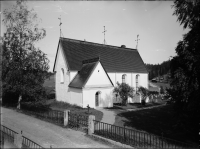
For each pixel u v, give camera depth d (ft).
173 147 33.63
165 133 42.27
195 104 33.14
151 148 31.71
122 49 119.34
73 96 79.15
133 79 107.96
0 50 62.64
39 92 64.59
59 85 91.40
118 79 99.60
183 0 35.88
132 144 33.19
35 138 35.50
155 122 52.19
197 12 34.32
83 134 37.99
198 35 34.32
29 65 63.93
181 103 37.68
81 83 73.77
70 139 35.09
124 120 53.83
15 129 40.91
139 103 107.04
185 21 37.14
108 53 107.14
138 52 126.41
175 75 35.76
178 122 38.14
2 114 55.42
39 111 57.31
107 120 53.47
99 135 37.29
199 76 34.63
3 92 68.13
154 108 79.15
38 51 65.98
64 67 87.40
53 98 101.04
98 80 76.89
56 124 44.78
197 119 35.53
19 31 64.75
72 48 92.63
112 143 33.24
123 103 89.66
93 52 99.96
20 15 64.18
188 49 35.55
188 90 34.73
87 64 83.20
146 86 115.44
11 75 60.39
